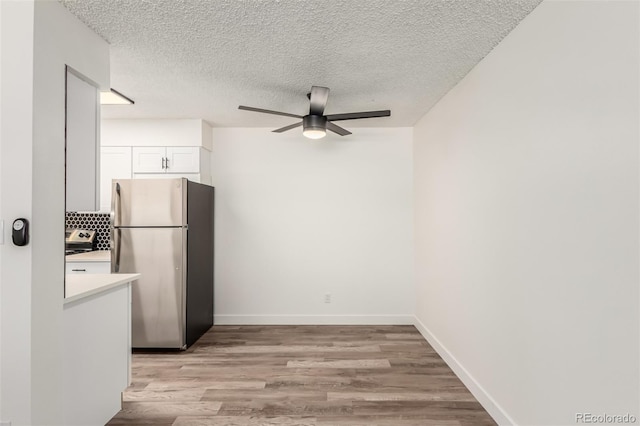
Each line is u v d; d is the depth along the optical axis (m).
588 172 1.47
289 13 1.88
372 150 4.33
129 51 2.31
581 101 1.50
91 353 1.94
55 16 1.71
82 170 1.98
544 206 1.75
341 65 2.54
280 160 4.33
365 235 4.31
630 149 1.27
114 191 3.42
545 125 1.75
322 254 4.31
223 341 3.68
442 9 1.84
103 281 2.12
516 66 2.01
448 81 2.84
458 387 2.65
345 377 2.81
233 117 3.88
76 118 1.94
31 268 1.54
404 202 4.31
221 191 4.32
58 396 1.68
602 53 1.39
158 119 3.93
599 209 1.41
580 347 1.51
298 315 4.30
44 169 1.62
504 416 2.10
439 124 3.32
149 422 2.19
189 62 2.49
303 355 3.28
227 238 4.31
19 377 1.53
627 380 1.29
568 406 1.59
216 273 4.30
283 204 4.32
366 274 4.31
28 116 1.54
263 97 3.22
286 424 2.17
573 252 1.55
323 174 4.33
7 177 1.54
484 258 2.39
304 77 2.76
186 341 3.45
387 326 4.21
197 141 3.94
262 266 4.31
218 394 2.54
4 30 1.55
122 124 3.93
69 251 4.05
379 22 1.97
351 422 2.19
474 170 2.56
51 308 1.64
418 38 2.14
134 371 2.94
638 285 1.25
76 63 1.89
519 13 1.88
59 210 1.71
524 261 1.92
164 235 3.42
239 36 2.13
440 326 3.30
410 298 4.29
